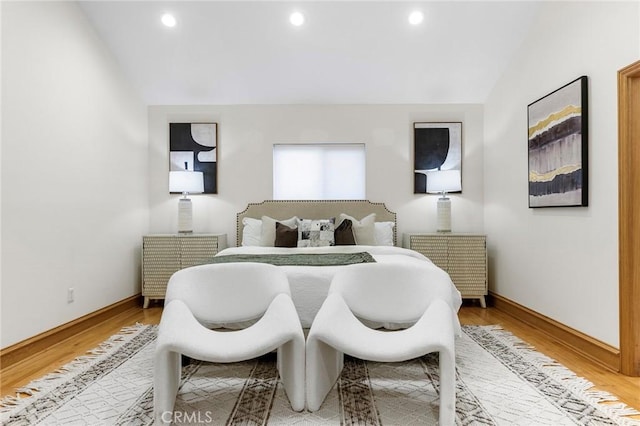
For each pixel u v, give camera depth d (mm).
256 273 2248
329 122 4660
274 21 3574
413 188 4637
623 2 2340
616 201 2400
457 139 4613
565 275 2951
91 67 3508
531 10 3400
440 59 3984
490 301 4402
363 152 4695
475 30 3635
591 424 1771
